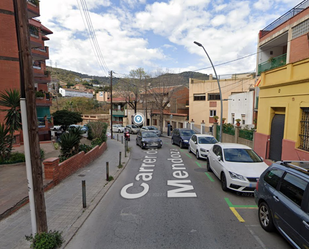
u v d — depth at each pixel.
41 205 3.96
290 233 3.54
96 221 5.06
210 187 7.39
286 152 9.15
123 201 6.28
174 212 5.44
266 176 4.74
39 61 20.12
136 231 4.55
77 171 9.72
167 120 35.38
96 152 13.11
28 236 4.04
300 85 8.41
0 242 4.07
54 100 54.16
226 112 29.20
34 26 18.12
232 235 4.31
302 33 12.10
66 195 6.65
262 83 11.52
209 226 4.69
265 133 11.10
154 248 3.92
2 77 12.80
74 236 4.40
